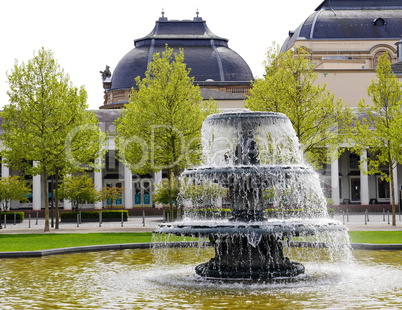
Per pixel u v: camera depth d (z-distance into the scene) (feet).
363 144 109.29
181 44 249.96
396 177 190.19
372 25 232.94
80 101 106.42
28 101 103.14
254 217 51.31
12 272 54.19
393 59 228.02
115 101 245.65
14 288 46.34
